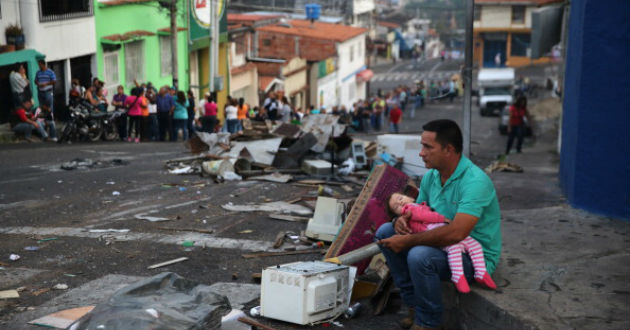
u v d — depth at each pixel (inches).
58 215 342.3
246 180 454.9
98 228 313.1
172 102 840.3
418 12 3996.1
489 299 174.4
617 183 277.0
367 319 197.3
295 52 1982.0
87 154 616.7
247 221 328.5
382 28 3491.6
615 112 276.1
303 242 288.0
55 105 921.5
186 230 308.8
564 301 173.6
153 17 1165.1
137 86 851.4
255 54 1694.1
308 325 188.4
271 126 564.7
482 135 1326.3
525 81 2281.0
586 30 283.3
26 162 549.6
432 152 173.2
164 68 1219.9
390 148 456.1
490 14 2970.0
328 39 1988.2
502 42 3016.7
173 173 482.3
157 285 176.2
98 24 1008.2
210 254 269.4
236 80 1502.2
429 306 171.2
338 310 195.6
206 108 868.6
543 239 237.8
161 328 155.8
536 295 177.8
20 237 295.3
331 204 286.8
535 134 1146.7
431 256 167.9
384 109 1699.1
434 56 3799.2
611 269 200.1
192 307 168.6
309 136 484.7
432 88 2326.5
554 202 342.0
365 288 210.7
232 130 919.0
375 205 233.1
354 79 2278.5
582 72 285.6
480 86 1904.5
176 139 855.1
